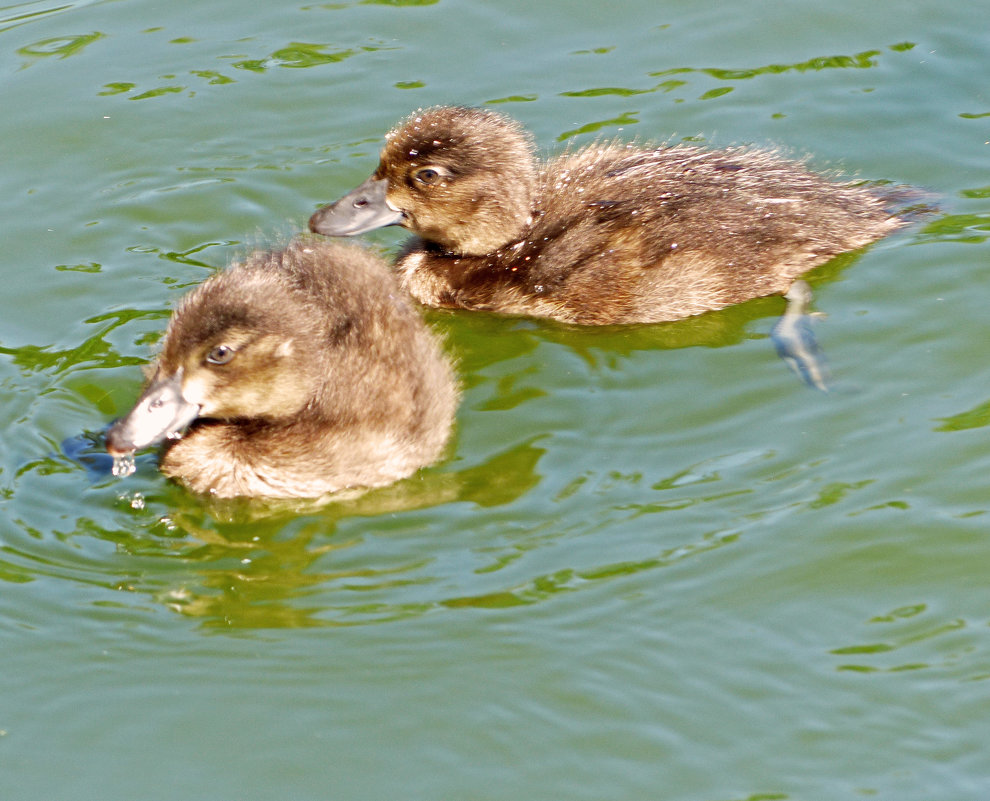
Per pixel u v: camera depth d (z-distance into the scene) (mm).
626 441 12148
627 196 14227
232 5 19250
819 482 11469
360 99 17266
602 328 13875
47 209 15664
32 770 9219
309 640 10172
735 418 12336
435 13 18875
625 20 18562
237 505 11773
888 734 9211
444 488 11734
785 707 9438
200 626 10367
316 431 11867
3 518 11414
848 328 13258
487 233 14469
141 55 18188
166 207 15680
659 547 10867
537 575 10664
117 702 9719
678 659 9844
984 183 15227
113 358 13375
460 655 9953
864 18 18219
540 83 17375
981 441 11773
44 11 19219
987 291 13570
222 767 9211
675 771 9039
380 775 9117
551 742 9289
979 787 8820
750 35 18094
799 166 14953
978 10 18234
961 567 10555
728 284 13789
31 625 10375
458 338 13812
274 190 15922
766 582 10484
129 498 11766
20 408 12672
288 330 11797
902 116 16406
